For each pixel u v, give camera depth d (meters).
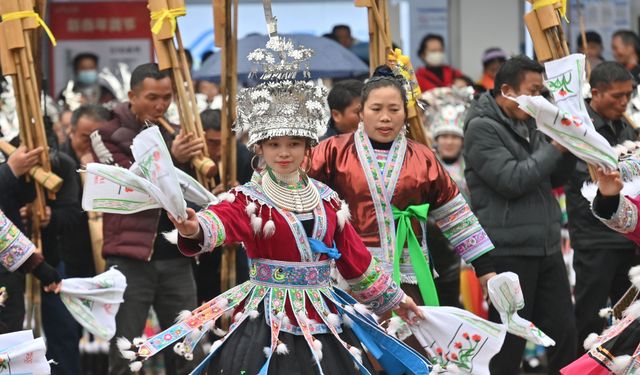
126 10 18.27
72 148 11.61
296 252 7.11
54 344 9.96
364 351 7.34
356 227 8.52
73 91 16.88
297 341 7.05
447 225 8.66
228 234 6.91
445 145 12.74
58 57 18.14
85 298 8.38
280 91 7.07
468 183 9.91
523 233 9.62
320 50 14.34
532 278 9.67
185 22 18.05
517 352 9.64
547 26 9.17
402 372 7.41
